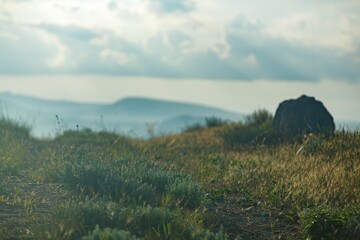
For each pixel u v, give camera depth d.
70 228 6.38
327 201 8.74
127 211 6.85
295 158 12.20
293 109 16.20
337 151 12.33
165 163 12.09
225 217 8.21
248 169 11.10
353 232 7.45
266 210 8.70
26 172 10.50
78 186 8.49
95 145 14.75
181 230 6.66
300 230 7.97
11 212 7.21
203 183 10.23
